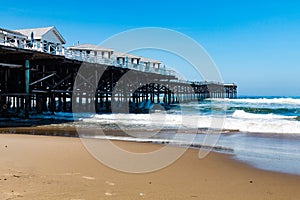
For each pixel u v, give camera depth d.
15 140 10.45
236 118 21.12
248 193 5.32
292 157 8.80
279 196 5.18
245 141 11.95
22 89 18.12
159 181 5.92
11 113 21.02
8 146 9.20
